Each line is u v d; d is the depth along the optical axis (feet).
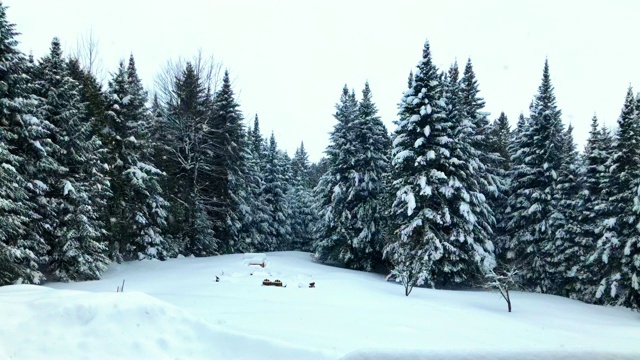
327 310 38.50
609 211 77.61
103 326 22.45
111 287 54.19
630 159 76.38
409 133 80.79
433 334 31.76
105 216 74.23
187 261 82.33
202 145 103.81
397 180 80.84
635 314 62.18
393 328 32.24
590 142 90.43
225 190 108.27
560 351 10.35
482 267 74.54
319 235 108.99
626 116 77.71
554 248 85.51
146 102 103.65
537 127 91.25
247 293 47.06
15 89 53.72
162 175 91.81
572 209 88.33
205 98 110.01
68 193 60.70
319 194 114.32
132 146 81.30
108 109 80.38
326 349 22.22
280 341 21.75
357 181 97.66
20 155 55.93
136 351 21.11
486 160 97.09
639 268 67.56
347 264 102.78
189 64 108.17
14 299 25.89
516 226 92.79
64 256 58.75
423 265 72.54
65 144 63.21
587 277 80.84
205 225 100.27
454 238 74.49
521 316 49.78
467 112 98.63
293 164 197.57
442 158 77.15
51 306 23.90
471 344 29.17
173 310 24.82
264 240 135.85
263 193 144.66
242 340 22.18
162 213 84.17
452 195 77.20
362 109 104.58
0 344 20.77
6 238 51.11
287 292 49.75
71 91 65.10
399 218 81.05
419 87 80.28
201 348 22.06
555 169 90.68
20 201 53.21
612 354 9.91
